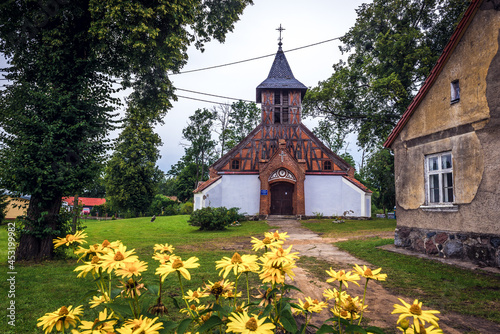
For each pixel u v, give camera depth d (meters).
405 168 10.61
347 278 1.67
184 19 11.09
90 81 10.64
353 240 12.77
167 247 1.89
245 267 1.63
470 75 8.17
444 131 8.97
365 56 22.03
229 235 16.95
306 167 28.06
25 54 9.99
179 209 52.59
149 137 42.19
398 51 19.30
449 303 5.03
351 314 1.69
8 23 9.51
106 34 9.92
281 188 27.77
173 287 5.88
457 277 6.59
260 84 29.59
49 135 9.13
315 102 23.67
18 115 9.14
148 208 48.41
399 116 20.61
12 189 9.10
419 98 9.94
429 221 9.35
